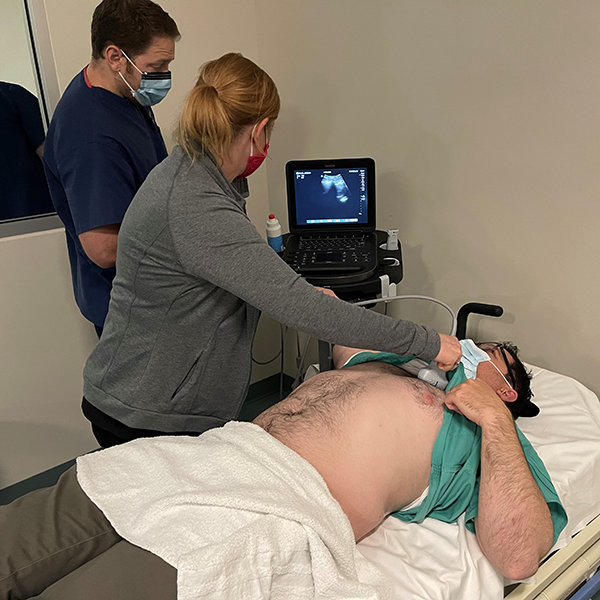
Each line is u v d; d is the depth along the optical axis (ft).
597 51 4.47
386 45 5.88
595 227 4.86
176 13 6.41
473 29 5.17
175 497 3.09
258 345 8.22
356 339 3.33
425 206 6.11
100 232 4.49
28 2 5.51
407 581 3.31
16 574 2.99
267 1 6.88
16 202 6.00
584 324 5.19
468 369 4.30
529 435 4.43
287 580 3.03
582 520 4.15
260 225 7.98
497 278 5.71
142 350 3.82
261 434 3.54
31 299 6.16
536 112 4.97
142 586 2.81
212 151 3.30
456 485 3.75
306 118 7.01
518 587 3.63
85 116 4.53
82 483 3.40
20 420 6.40
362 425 3.74
